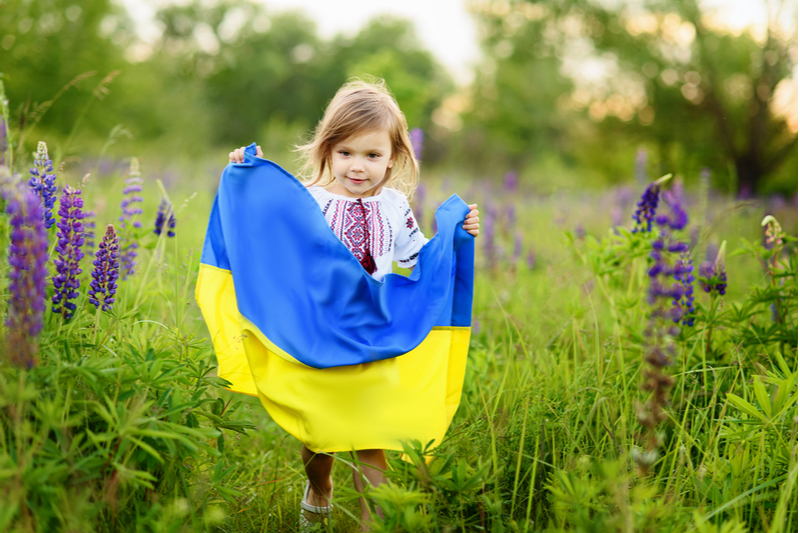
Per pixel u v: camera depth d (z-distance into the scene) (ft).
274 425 9.80
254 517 7.67
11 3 34.01
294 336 7.41
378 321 7.73
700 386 9.23
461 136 122.62
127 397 6.24
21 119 9.82
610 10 71.26
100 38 54.29
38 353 6.16
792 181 59.67
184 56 143.74
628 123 72.38
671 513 6.29
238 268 7.68
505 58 95.66
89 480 5.83
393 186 9.45
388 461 7.64
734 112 63.87
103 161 26.76
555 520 7.08
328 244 7.52
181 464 6.57
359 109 8.02
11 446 5.50
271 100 173.68
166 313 10.11
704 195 19.04
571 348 11.47
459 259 8.55
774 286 10.38
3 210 7.14
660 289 6.30
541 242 22.72
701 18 65.05
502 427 7.86
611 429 7.71
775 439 7.77
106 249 7.80
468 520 6.82
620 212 22.81
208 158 42.52
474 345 11.80
